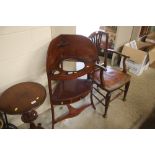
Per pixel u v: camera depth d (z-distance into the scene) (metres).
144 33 3.23
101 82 1.73
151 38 3.16
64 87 1.68
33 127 1.57
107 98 1.80
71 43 1.68
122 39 2.76
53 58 1.57
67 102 1.56
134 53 2.59
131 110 2.06
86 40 1.69
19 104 1.28
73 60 1.74
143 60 2.56
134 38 3.01
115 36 2.65
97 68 1.70
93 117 1.95
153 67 2.99
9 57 1.40
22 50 1.46
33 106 1.26
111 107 2.10
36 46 1.55
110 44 2.79
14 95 1.37
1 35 1.28
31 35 1.46
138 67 2.66
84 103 2.13
